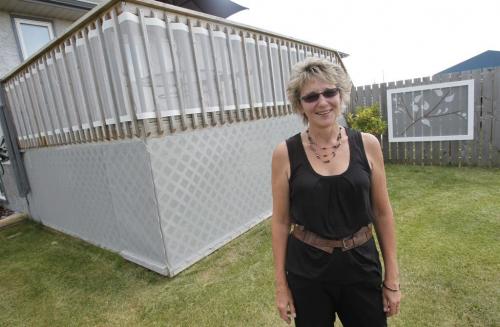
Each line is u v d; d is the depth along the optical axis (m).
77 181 4.05
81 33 3.14
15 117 5.20
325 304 1.31
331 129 1.23
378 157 1.27
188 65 3.12
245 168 3.90
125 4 2.57
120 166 3.12
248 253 3.27
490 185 4.45
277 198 1.37
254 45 4.07
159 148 2.85
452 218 3.46
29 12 6.63
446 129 5.71
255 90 4.12
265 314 2.27
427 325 1.96
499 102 5.16
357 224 1.23
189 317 2.35
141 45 2.70
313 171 1.22
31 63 4.23
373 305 1.29
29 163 5.23
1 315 2.68
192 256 3.18
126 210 3.22
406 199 4.24
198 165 3.24
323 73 1.21
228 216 3.64
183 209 3.09
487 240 2.89
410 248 2.90
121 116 2.89
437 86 5.70
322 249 1.23
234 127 3.72
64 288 3.02
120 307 2.59
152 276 3.02
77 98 3.56
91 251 3.90
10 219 5.79
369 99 6.78
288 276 1.37
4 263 3.84
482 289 2.22
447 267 2.54
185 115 3.07
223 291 2.62
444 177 5.11
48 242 4.48
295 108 1.35
